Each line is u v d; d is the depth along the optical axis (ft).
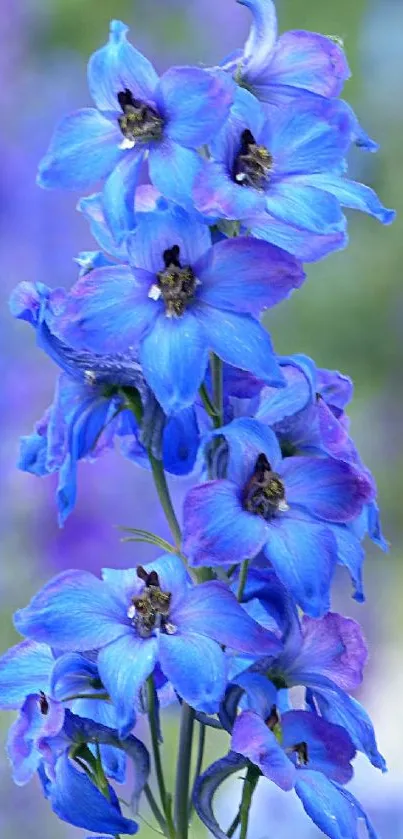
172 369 1.65
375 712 3.25
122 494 3.28
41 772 1.71
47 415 1.79
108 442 1.82
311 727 1.69
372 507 1.73
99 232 1.75
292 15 3.77
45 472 1.78
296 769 1.67
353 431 3.84
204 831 2.64
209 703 1.60
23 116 3.68
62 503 1.74
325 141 1.69
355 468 1.68
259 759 1.61
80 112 1.70
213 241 1.71
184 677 1.61
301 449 1.74
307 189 1.67
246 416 1.73
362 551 1.70
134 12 3.76
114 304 1.67
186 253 1.68
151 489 3.30
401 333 3.89
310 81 1.72
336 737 1.69
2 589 3.27
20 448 1.79
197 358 1.65
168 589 1.66
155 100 1.68
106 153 1.69
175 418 1.73
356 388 3.88
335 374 1.76
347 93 3.82
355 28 3.78
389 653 3.38
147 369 1.65
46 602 1.66
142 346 1.66
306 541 1.65
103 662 1.63
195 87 1.66
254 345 1.65
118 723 1.61
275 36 1.72
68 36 3.76
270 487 1.66
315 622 1.71
